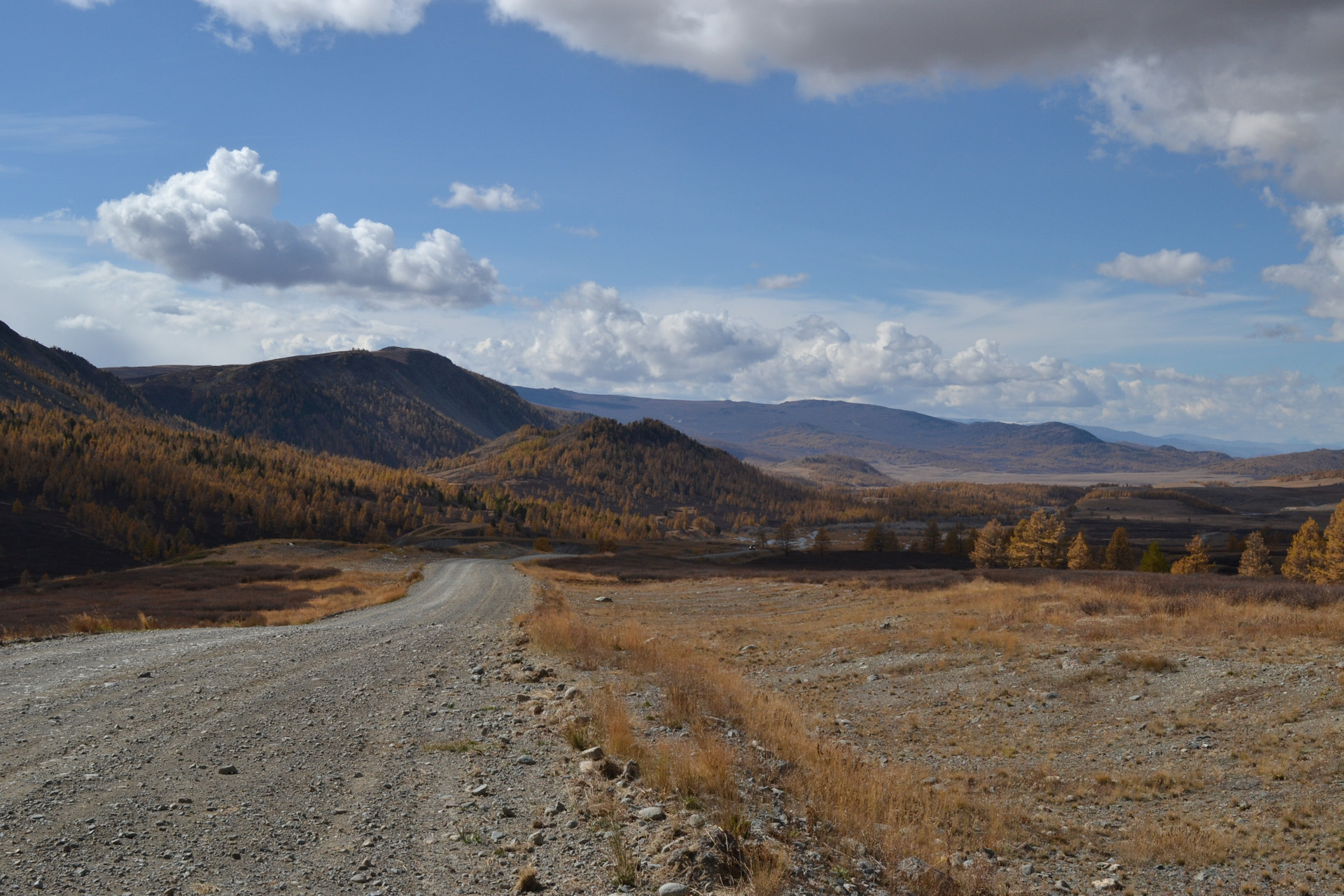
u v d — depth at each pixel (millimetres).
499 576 74000
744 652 26469
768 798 9117
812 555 137000
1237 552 147750
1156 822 11164
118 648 20016
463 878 6395
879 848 8539
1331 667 15719
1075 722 15891
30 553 138375
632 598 52406
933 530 134375
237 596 51875
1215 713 14914
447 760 9961
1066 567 93188
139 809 7758
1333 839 9977
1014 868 9391
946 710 17688
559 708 13016
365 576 76750
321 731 11414
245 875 6305
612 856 6816
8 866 6262
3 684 14531
